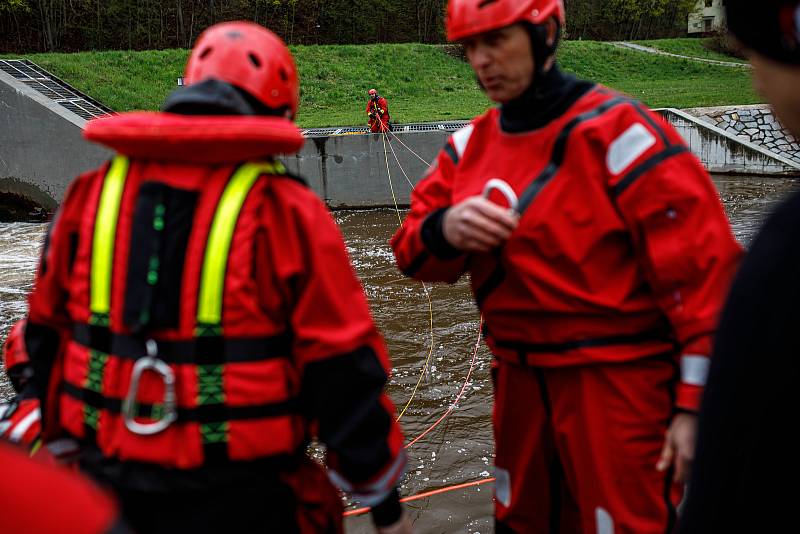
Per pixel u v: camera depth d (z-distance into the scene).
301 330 1.66
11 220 18.16
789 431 0.88
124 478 1.65
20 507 0.54
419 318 7.58
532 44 1.98
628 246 2.01
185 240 1.63
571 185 1.98
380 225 15.34
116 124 1.67
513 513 2.31
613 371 2.02
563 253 1.98
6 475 0.55
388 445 1.70
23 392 2.25
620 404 2.02
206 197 1.65
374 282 9.43
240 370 1.62
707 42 39.97
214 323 1.61
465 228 1.97
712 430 0.95
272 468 1.67
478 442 4.40
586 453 2.05
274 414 1.65
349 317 1.69
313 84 29.92
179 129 1.60
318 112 27.48
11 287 9.94
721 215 1.93
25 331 1.89
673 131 2.01
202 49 1.81
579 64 35.75
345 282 1.71
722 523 0.95
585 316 2.01
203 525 1.61
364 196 17.98
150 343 1.62
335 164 17.77
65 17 38.12
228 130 1.59
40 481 0.56
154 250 1.63
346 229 14.94
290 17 44.97
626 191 1.92
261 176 1.68
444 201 2.32
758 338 0.89
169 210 1.65
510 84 2.02
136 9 40.47
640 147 1.92
